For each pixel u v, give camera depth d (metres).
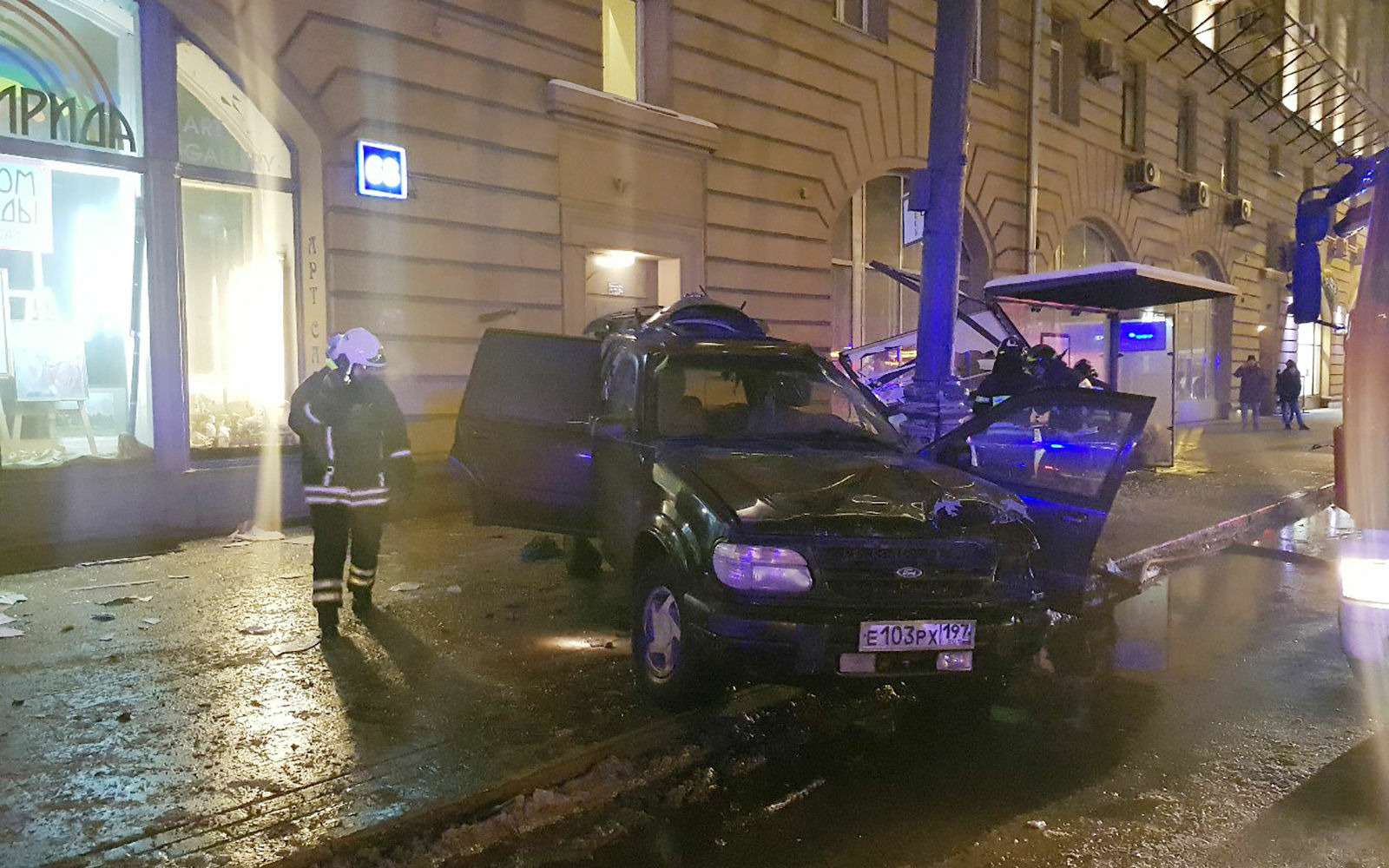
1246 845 3.45
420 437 9.65
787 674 4.00
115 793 3.51
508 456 6.30
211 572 6.87
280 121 8.95
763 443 5.27
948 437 5.55
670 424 5.37
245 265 9.13
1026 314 14.82
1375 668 4.98
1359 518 4.71
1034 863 3.35
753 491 4.33
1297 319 5.78
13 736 4.00
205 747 3.92
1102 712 4.86
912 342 13.25
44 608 5.88
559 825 3.59
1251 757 4.27
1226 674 5.44
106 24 8.05
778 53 13.26
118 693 4.50
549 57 10.61
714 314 7.61
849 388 6.02
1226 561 8.52
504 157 10.25
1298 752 4.32
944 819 3.69
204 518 8.30
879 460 4.99
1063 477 5.68
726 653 4.01
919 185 7.61
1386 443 4.61
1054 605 5.28
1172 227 23.05
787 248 13.60
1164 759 4.25
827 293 14.30
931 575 4.11
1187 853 3.39
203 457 8.55
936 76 7.57
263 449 8.87
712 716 4.45
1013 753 4.34
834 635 3.95
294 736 4.05
